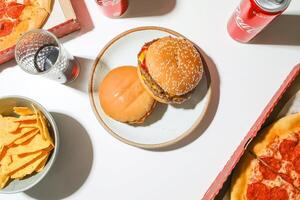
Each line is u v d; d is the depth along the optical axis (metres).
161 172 0.64
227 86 0.66
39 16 0.64
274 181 0.63
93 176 0.64
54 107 0.65
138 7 0.67
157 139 0.64
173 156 0.65
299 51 0.67
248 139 0.59
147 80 0.60
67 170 0.64
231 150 0.65
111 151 0.65
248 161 0.63
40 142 0.59
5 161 0.59
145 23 0.67
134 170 0.64
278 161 0.63
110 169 0.64
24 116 0.60
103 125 0.63
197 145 0.65
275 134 0.64
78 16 0.67
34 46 0.65
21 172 0.58
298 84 0.64
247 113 0.65
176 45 0.61
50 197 0.63
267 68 0.66
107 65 0.66
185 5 0.67
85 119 0.65
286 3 0.56
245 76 0.66
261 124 0.59
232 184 0.62
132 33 0.66
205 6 0.67
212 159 0.65
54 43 0.65
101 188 0.64
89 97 0.64
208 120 0.65
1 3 0.65
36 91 0.66
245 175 0.63
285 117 0.64
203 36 0.67
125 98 0.61
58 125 0.65
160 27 0.65
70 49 0.67
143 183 0.64
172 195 0.64
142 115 0.61
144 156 0.64
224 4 0.67
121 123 0.64
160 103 0.65
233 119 0.65
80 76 0.66
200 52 0.66
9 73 0.66
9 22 0.65
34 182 0.58
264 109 0.64
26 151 0.59
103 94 0.62
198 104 0.65
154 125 0.65
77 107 0.65
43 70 0.64
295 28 0.67
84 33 0.67
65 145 0.65
